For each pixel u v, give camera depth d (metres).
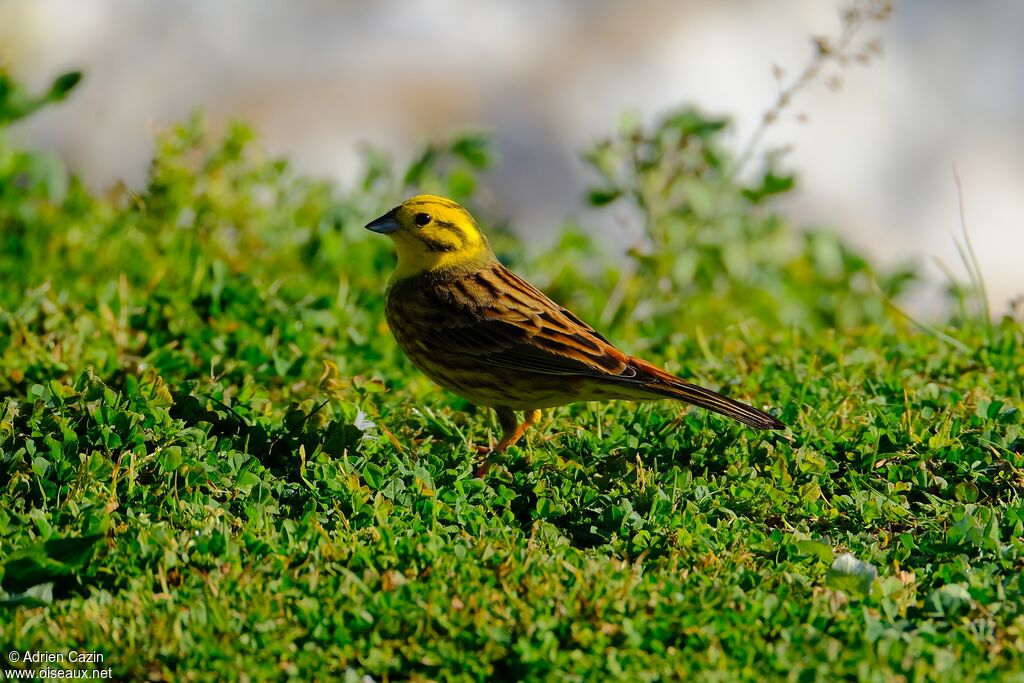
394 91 21.70
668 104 21.48
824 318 16.55
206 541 8.06
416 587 7.64
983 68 22.33
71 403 9.95
